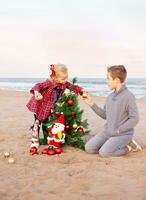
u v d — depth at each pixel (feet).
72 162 12.35
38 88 13.57
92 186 9.95
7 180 10.42
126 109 13.28
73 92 14.15
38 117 13.71
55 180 10.43
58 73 13.75
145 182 10.30
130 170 11.39
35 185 10.00
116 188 9.80
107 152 12.96
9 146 14.28
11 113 24.25
